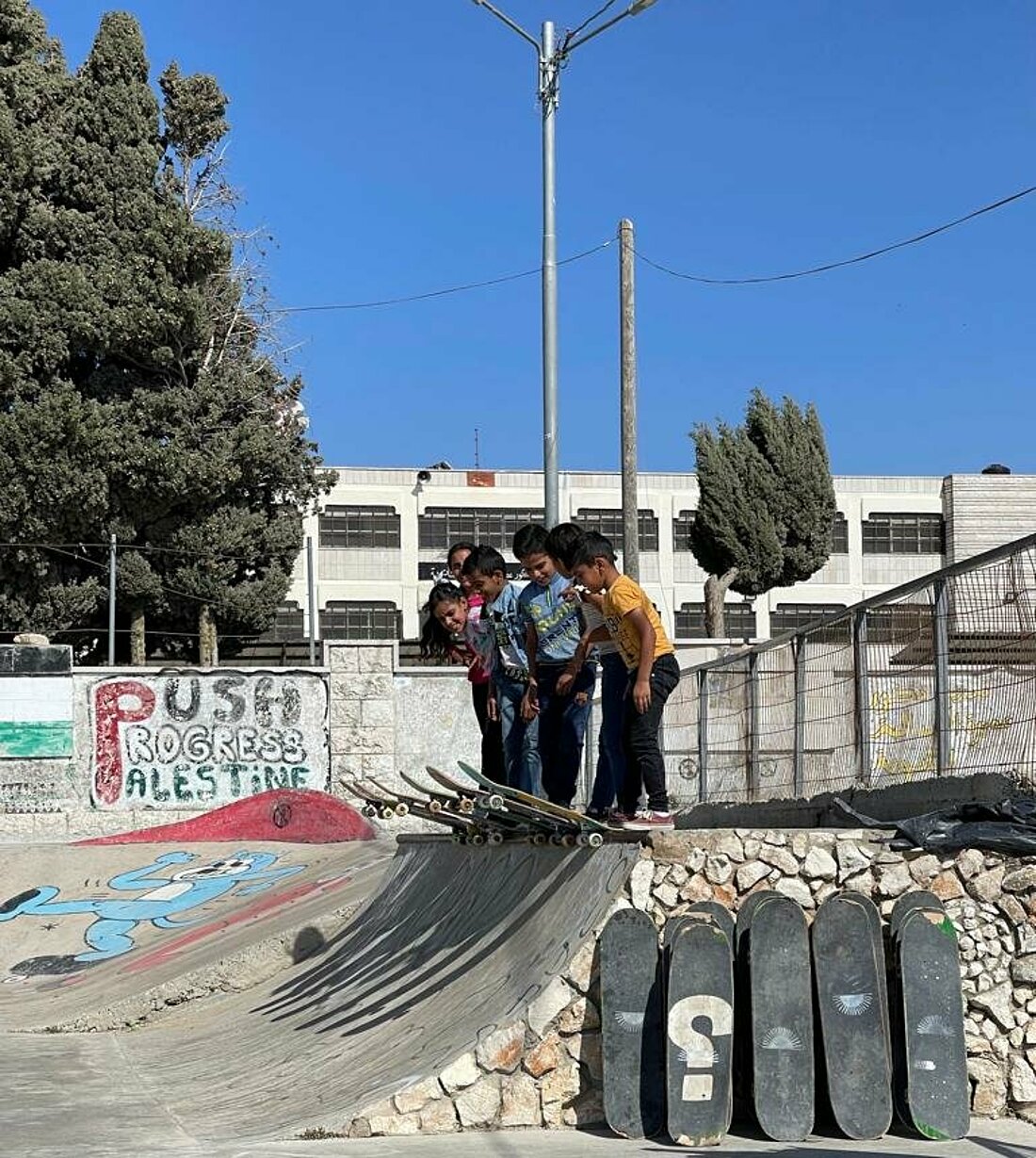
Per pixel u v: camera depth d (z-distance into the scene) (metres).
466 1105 7.07
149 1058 10.16
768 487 39.66
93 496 32.19
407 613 59.12
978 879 7.55
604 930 7.20
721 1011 7.02
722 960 7.07
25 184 32.94
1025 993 7.46
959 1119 7.03
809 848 7.57
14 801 23.28
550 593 9.53
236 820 21.41
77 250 33.03
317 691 24.38
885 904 7.54
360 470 59.41
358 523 59.19
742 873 7.50
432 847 11.50
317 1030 9.19
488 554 9.84
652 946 7.17
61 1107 8.16
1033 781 8.73
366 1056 8.02
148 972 14.07
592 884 7.73
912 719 10.69
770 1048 7.06
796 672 13.29
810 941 7.24
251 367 36.38
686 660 26.56
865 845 7.60
